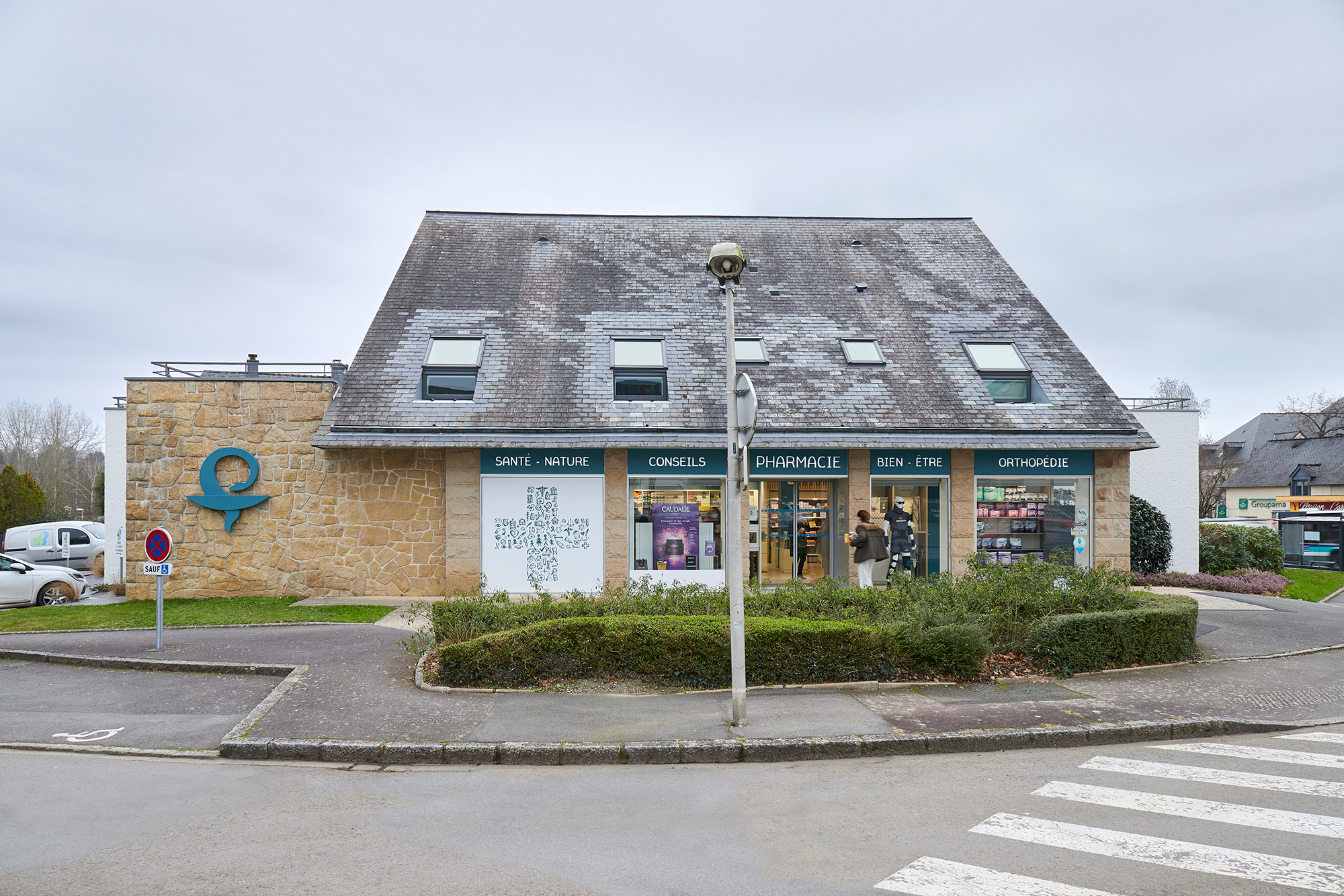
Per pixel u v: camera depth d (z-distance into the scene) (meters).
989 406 14.71
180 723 7.06
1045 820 4.76
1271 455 48.38
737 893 3.80
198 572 14.15
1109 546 14.64
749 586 14.04
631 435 13.74
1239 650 9.76
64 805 5.12
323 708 7.24
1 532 33.53
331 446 13.30
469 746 6.21
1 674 8.83
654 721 6.80
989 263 18.31
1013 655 8.88
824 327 16.11
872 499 14.64
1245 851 4.29
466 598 9.57
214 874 4.04
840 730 6.54
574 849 4.36
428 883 3.92
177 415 14.16
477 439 13.48
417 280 16.36
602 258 17.52
